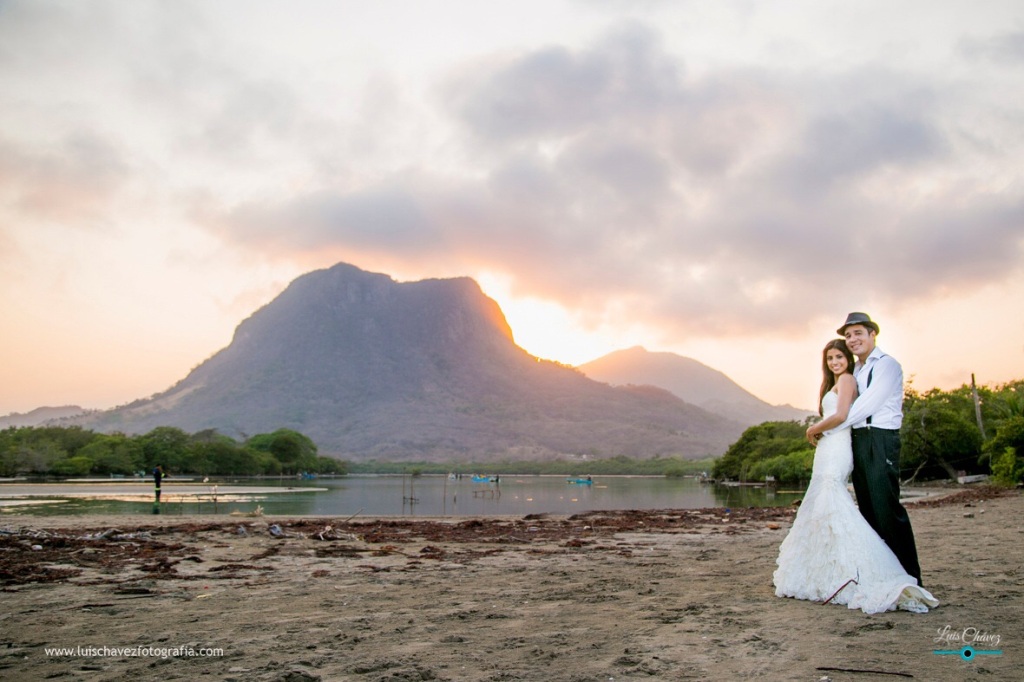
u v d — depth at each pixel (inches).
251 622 200.4
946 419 1765.5
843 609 198.8
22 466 3417.8
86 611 217.5
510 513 1080.8
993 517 526.0
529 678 143.6
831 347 227.3
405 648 169.6
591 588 250.8
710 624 185.5
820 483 216.1
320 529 509.4
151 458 4109.3
